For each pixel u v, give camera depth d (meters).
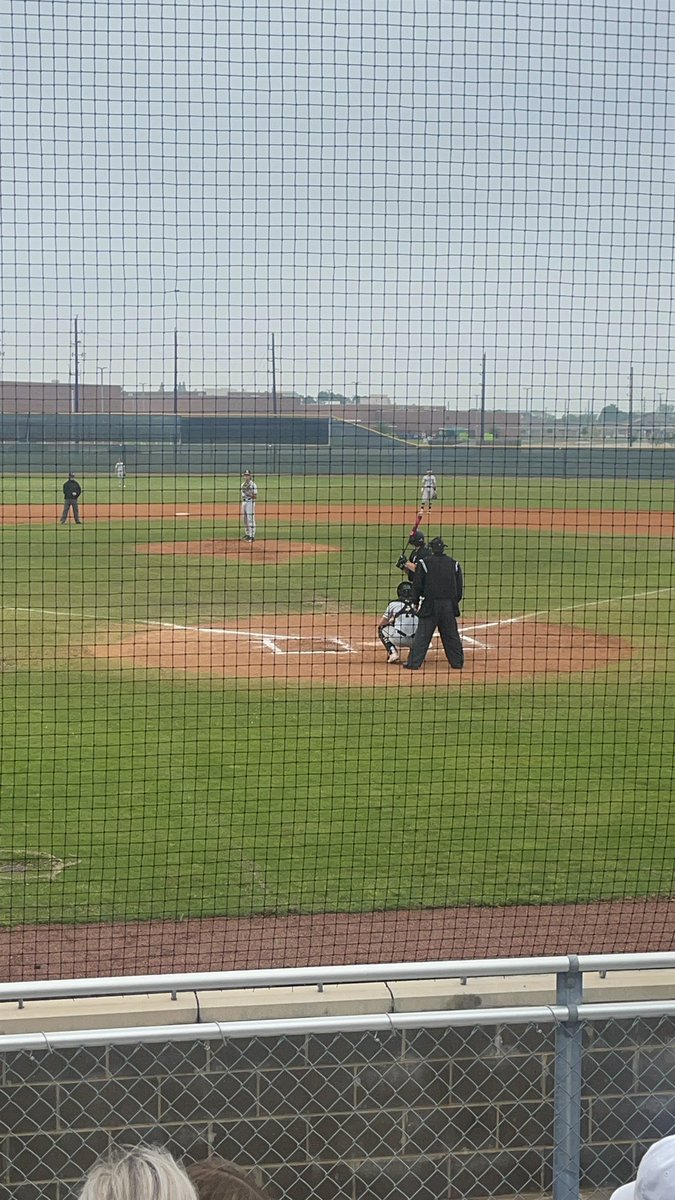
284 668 15.41
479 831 9.58
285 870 8.64
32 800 10.10
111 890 8.20
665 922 7.87
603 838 9.48
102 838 9.23
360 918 7.80
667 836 9.57
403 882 8.45
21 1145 5.77
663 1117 6.25
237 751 11.62
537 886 8.45
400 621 15.81
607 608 20.78
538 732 12.55
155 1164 2.72
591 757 11.68
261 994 5.93
